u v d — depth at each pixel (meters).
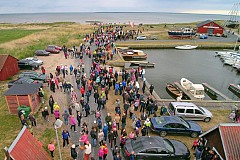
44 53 42.50
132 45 56.69
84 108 20.94
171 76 38.16
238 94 32.72
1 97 24.45
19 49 44.84
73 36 62.12
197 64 46.34
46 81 28.59
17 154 10.66
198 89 29.34
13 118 20.06
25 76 28.22
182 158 15.27
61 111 21.39
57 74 28.28
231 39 67.88
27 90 20.69
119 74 33.03
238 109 22.75
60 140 17.06
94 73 27.83
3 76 29.38
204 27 75.69
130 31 70.62
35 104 21.34
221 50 58.53
